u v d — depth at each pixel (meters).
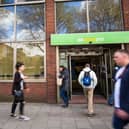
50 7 10.23
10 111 8.18
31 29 10.41
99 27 10.17
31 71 10.15
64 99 9.08
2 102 10.05
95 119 7.01
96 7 10.30
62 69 9.23
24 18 10.54
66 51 10.54
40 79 10.02
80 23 10.27
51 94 9.84
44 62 10.09
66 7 10.42
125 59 3.55
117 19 10.13
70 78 10.70
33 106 9.17
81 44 9.68
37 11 10.48
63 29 10.29
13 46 10.40
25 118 6.94
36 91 9.97
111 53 10.29
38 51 10.20
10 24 10.60
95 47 10.36
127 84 3.29
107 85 10.27
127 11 9.89
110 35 9.51
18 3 10.59
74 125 6.31
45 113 7.89
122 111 3.29
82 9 10.36
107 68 10.42
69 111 8.24
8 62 10.36
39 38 10.29
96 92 11.38
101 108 8.78
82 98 10.60
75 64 11.15
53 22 10.13
